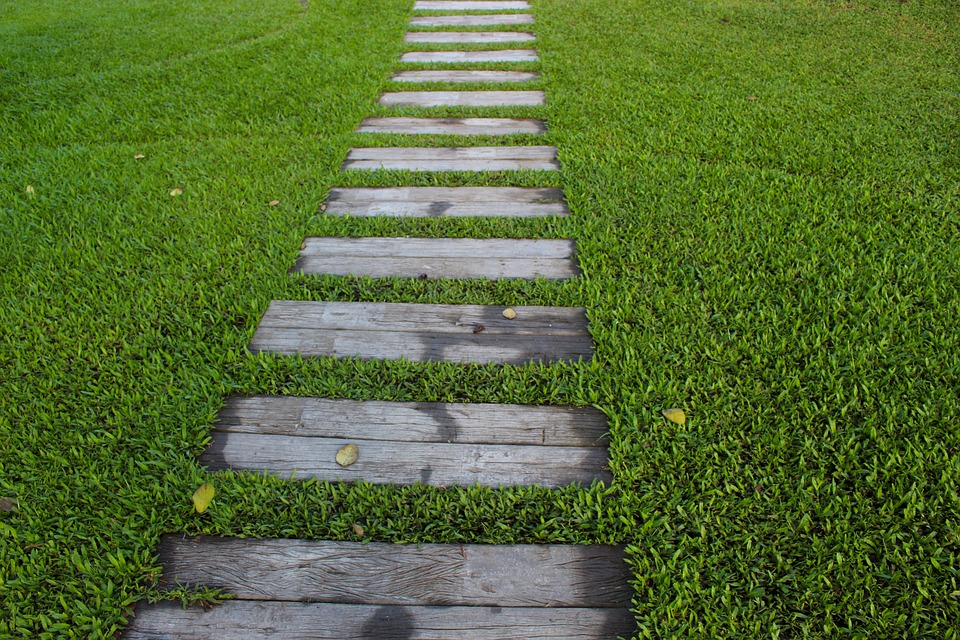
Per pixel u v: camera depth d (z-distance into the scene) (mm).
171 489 2225
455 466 2324
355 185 4266
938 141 4492
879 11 7516
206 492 2166
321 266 3436
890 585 1900
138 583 1957
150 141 4750
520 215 3924
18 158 4434
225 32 7070
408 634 1844
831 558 1968
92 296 3088
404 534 2092
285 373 2715
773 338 2787
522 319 3031
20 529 2066
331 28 7344
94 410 2494
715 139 4621
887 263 3207
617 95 5477
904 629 1808
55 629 1825
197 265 3324
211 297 3121
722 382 2562
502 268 3424
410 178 4328
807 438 2330
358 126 5141
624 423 2447
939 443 2268
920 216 3617
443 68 6406
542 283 3250
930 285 3037
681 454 2285
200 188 4031
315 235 3699
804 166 4230
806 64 6027
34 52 6422
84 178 4172
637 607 1879
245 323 2982
